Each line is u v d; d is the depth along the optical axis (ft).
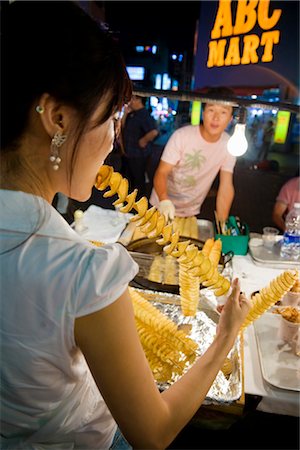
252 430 4.29
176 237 2.84
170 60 42.80
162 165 8.21
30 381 1.77
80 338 1.65
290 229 5.68
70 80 1.44
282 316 3.71
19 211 1.65
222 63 33.19
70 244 1.67
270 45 31.48
